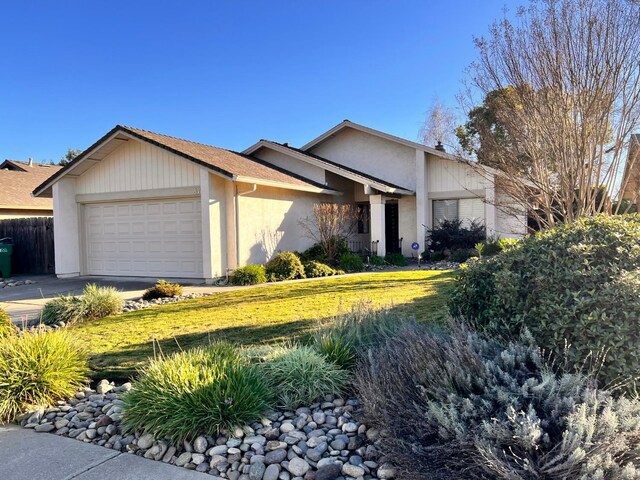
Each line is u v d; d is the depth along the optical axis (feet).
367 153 64.08
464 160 38.29
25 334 15.37
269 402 12.54
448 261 54.08
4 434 12.21
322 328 16.88
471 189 56.80
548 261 11.89
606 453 7.61
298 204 52.54
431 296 26.68
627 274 10.34
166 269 43.88
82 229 47.93
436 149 59.77
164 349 18.39
